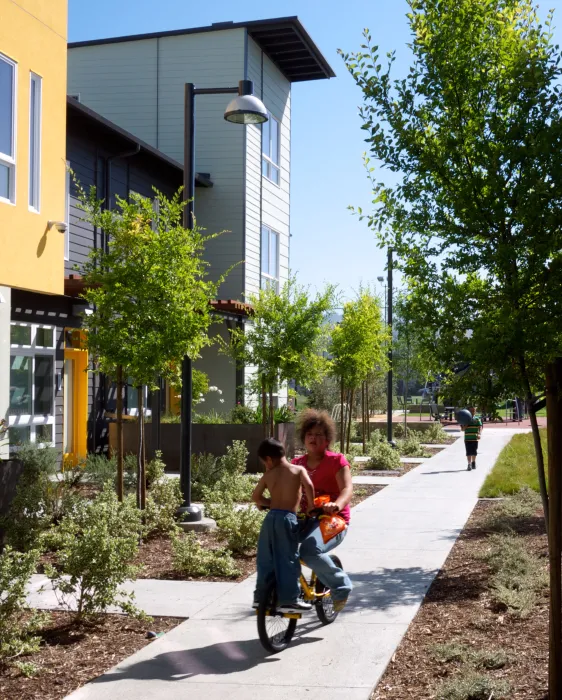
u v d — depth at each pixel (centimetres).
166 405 2298
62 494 1110
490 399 584
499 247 574
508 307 555
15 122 1037
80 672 561
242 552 972
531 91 600
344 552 971
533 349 540
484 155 621
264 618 582
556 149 565
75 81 2548
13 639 576
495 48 661
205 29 2448
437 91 668
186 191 1170
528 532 1052
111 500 837
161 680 539
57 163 1135
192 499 1450
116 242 1063
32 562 598
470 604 721
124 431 1862
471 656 562
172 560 922
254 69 2523
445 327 612
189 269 1080
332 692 514
